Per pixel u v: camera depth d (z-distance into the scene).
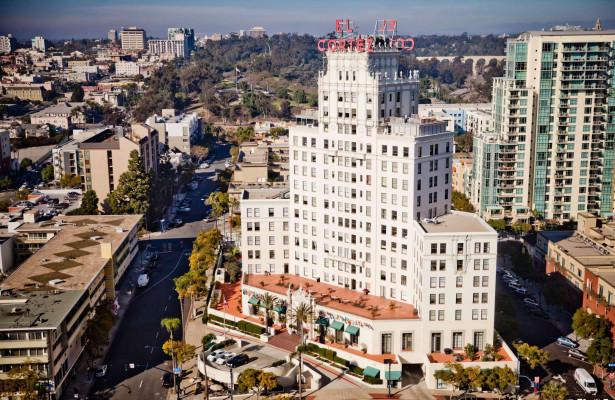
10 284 193.88
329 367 182.50
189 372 185.00
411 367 184.25
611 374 173.50
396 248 192.50
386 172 190.88
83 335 189.75
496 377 165.38
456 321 178.12
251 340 198.12
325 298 198.12
